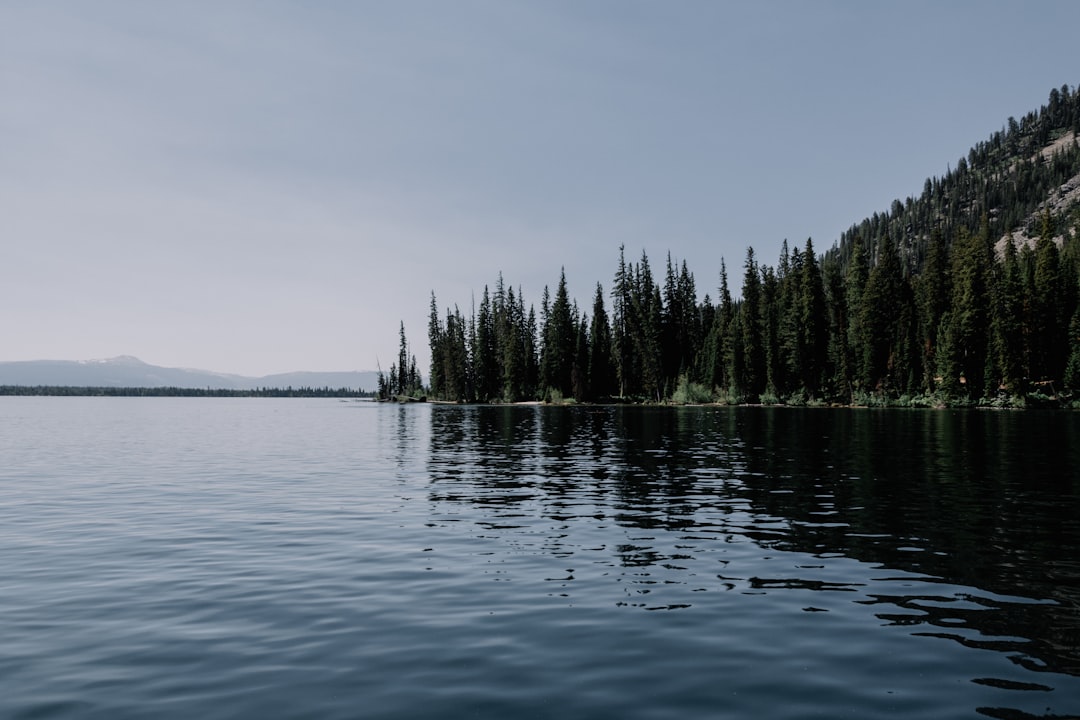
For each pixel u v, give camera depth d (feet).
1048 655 26.81
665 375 456.86
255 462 111.96
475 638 29.19
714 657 26.84
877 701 22.66
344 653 27.48
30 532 53.42
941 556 43.45
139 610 33.40
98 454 129.29
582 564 42.24
